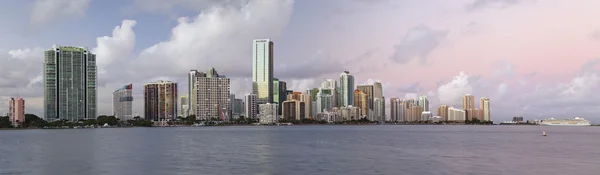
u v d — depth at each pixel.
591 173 73.94
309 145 149.75
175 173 76.38
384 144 154.25
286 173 75.44
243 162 92.25
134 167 85.00
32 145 157.75
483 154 109.06
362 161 93.19
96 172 78.81
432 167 82.19
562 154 108.88
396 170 78.38
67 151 126.81
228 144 157.38
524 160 94.00
